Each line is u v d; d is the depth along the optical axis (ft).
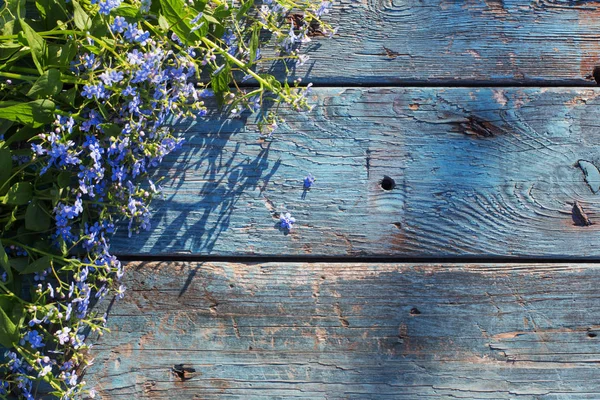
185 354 2.49
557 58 2.56
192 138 2.53
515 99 2.55
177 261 2.52
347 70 2.56
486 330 2.50
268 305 2.51
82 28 2.39
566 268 2.51
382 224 2.52
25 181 2.46
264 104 2.54
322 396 2.48
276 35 2.55
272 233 2.52
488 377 2.49
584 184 2.53
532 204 2.53
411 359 2.49
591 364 2.49
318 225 2.52
